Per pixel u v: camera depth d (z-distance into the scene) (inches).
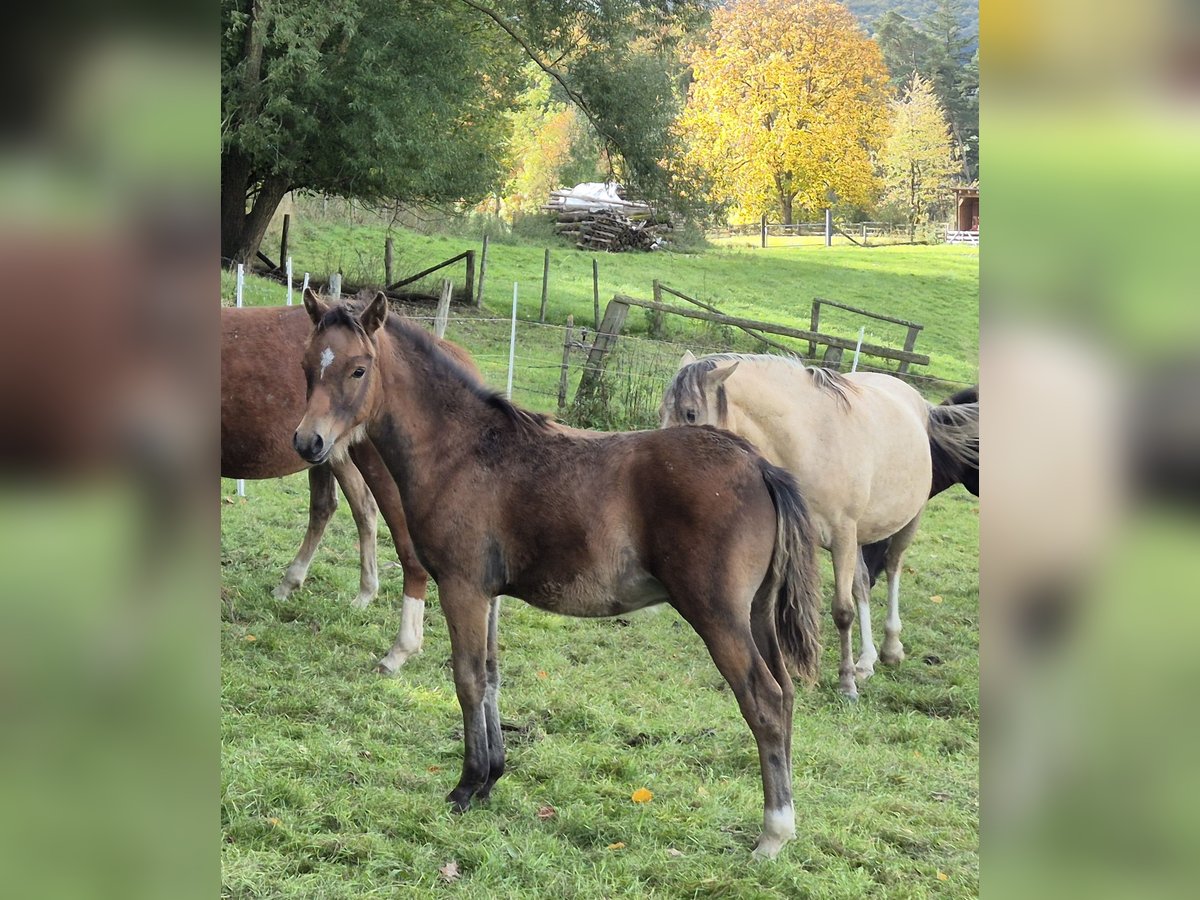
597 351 467.5
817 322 666.2
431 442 163.0
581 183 1348.4
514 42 818.2
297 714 187.8
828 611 295.1
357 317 161.5
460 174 746.2
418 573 219.5
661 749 187.9
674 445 154.2
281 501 326.6
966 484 295.9
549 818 158.2
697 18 752.3
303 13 591.8
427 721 192.4
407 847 142.9
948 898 140.6
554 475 157.6
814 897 137.3
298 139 651.5
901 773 189.5
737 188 1333.7
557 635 249.8
